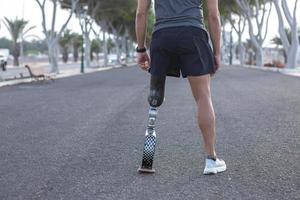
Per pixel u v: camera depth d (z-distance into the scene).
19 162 5.20
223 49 69.50
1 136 6.55
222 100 10.84
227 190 4.30
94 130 6.88
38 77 21.28
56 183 4.54
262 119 7.61
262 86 15.90
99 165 5.05
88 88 16.55
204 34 4.59
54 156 5.42
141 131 6.74
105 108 9.67
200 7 4.65
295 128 6.79
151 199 4.15
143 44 4.80
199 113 4.66
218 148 5.63
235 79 20.69
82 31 44.19
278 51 64.62
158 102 4.70
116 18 53.75
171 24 4.57
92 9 43.25
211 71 4.63
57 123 7.61
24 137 6.46
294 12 30.34
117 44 60.12
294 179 4.52
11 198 4.21
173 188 4.37
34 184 4.52
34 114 8.86
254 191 4.27
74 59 78.69
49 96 13.24
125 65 54.97
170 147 5.71
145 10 4.74
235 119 7.61
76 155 5.45
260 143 5.86
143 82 19.69
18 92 15.11
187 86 15.95
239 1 39.97
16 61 50.88
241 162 5.05
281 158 5.18
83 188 4.41
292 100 10.79
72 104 10.73
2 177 4.72
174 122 7.44
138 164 5.06
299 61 34.84
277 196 4.15
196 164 5.01
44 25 31.56
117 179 4.61
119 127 7.09
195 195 4.21
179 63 4.66
